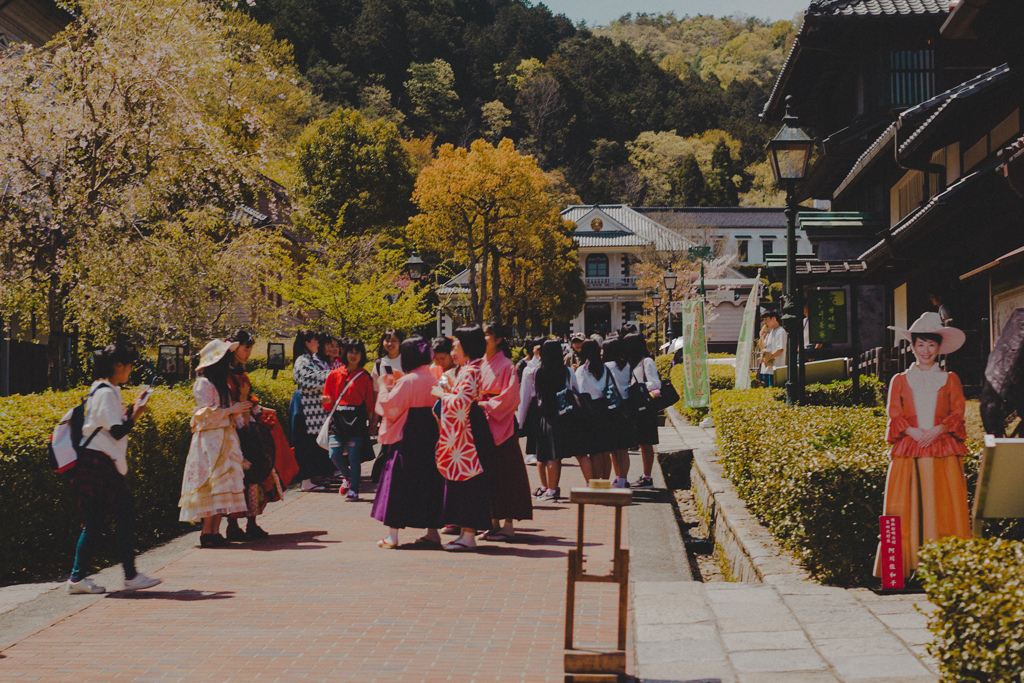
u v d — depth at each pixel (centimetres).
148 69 1412
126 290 1435
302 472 1159
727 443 1041
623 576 441
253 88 4822
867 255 1700
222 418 796
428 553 756
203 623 552
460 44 11500
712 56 16538
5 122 1359
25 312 1428
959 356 1430
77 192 1400
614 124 11725
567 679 435
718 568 882
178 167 1537
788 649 472
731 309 6112
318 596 612
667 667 453
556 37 13800
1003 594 313
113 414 634
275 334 1842
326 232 2753
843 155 2253
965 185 1147
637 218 7469
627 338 1148
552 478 1052
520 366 1183
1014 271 910
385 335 1080
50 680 454
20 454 710
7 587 667
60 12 2036
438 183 4834
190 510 780
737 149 11750
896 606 546
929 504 573
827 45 2189
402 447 777
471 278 4878
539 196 4897
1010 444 504
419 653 489
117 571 728
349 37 10212
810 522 613
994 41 984
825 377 1659
